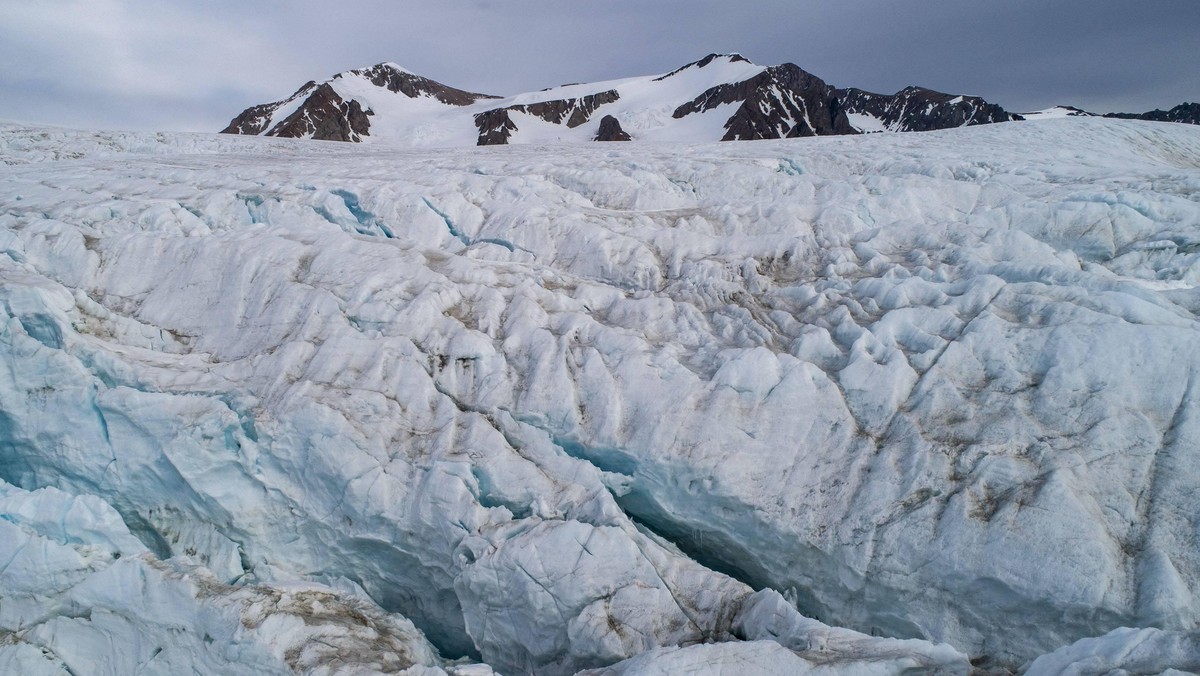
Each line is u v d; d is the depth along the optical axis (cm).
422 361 1252
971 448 979
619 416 1148
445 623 1134
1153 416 955
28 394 1240
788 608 873
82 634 1077
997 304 1186
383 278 1392
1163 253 1401
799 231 1669
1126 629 720
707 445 1079
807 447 1059
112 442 1214
